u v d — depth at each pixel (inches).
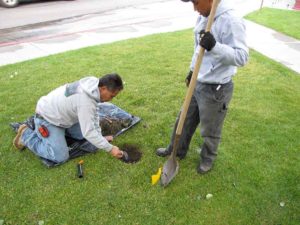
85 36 313.6
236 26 99.2
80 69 232.1
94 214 118.2
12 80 213.2
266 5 493.4
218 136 128.7
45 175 134.6
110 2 463.8
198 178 135.7
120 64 242.8
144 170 138.9
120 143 154.8
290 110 189.0
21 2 430.0
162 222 116.3
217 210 121.6
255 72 239.5
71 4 442.6
